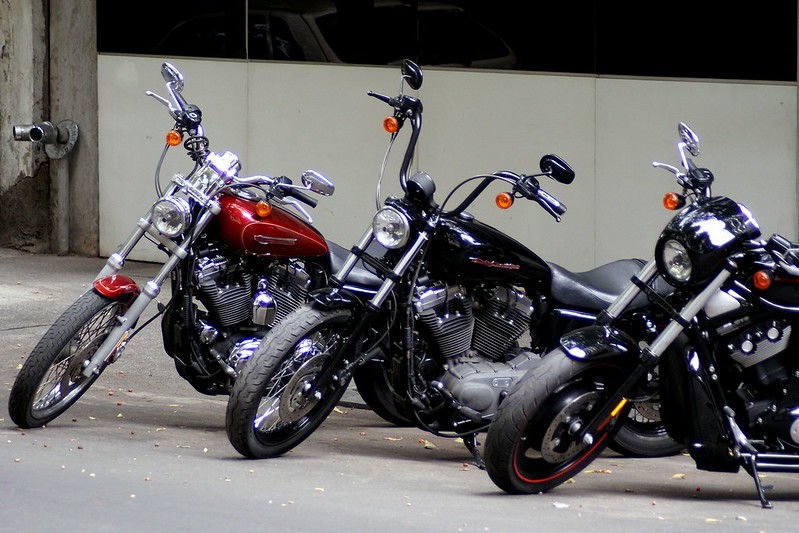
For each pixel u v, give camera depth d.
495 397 8.33
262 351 8.01
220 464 8.00
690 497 7.64
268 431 8.29
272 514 6.66
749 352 7.36
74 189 17.50
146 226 8.84
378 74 16.19
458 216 8.39
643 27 15.59
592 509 7.13
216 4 16.67
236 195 8.90
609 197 15.84
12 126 17.69
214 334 8.81
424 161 16.19
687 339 7.35
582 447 7.53
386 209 8.00
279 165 16.61
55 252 17.69
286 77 16.48
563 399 7.32
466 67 16.00
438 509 6.95
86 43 17.30
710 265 7.13
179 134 8.84
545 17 15.80
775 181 15.42
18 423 8.75
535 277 8.41
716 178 15.52
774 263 7.27
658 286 8.46
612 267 8.80
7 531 6.12
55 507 6.62
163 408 10.07
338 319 8.16
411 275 8.20
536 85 15.89
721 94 15.44
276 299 8.98
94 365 8.80
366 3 16.16
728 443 7.32
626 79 15.71
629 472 8.48
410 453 8.84
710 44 15.43
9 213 17.89
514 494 7.44
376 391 9.56
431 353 8.38
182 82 8.99
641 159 15.72
